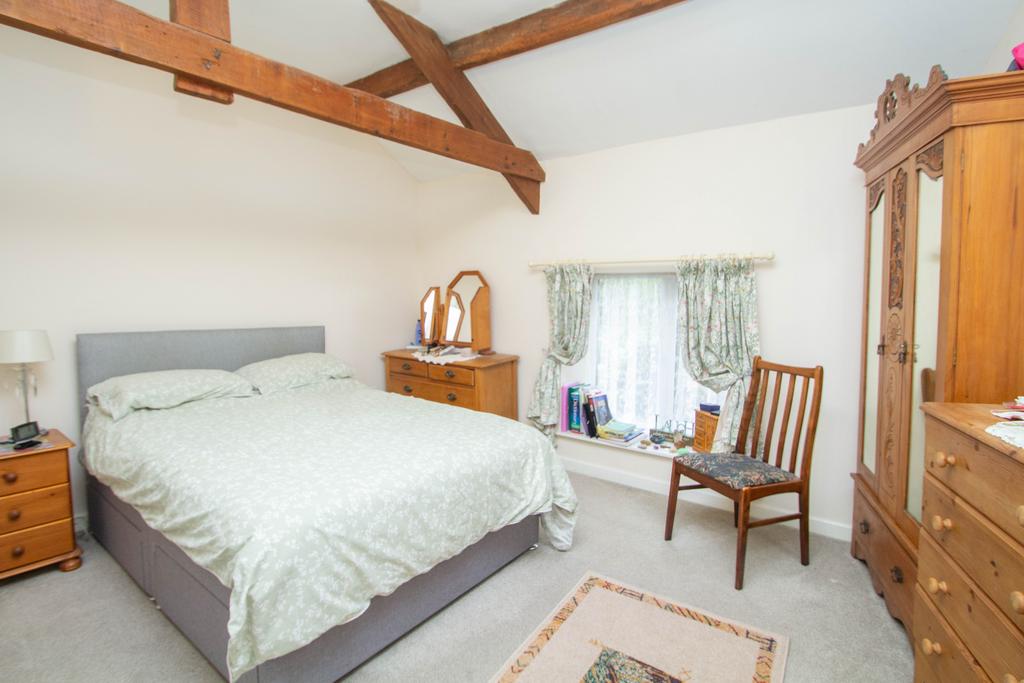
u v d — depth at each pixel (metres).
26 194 2.53
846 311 2.54
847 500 2.59
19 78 2.49
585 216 3.38
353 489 1.63
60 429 2.67
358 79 3.29
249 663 1.34
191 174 3.09
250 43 2.87
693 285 2.90
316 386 3.17
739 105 2.64
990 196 1.39
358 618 1.67
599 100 2.88
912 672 1.68
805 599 2.08
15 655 1.78
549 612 2.01
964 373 1.44
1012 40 1.90
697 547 2.51
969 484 1.18
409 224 4.36
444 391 3.67
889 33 2.10
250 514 1.46
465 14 2.53
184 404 2.63
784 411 2.55
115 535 2.36
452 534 1.88
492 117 3.14
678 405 3.24
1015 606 0.97
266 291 3.47
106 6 1.60
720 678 1.66
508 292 3.83
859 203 2.47
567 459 3.61
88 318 2.75
